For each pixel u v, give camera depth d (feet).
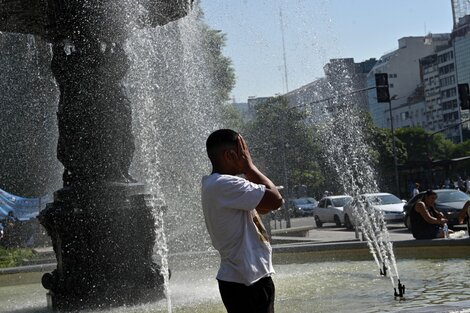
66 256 24.68
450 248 37.19
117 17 25.95
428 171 202.18
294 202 175.01
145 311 23.40
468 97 103.35
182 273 38.14
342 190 150.92
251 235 11.32
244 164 11.71
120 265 24.66
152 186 30.45
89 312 24.20
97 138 25.27
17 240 81.25
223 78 111.45
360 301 22.48
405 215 77.30
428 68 474.49
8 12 26.84
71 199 24.82
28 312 26.23
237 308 11.22
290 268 36.40
